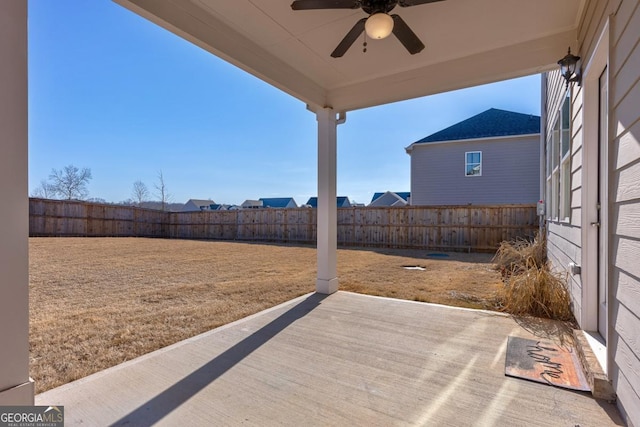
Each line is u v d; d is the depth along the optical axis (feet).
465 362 8.05
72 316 12.00
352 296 14.34
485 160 39.17
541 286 11.70
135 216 49.49
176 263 24.59
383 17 7.36
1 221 4.97
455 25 9.62
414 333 9.98
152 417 5.93
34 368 8.04
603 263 8.48
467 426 5.65
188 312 12.54
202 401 6.44
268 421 5.81
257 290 16.08
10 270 5.06
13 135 5.08
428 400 6.45
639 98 4.99
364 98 13.83
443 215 33.12
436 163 41.65
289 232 43.01
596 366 6.88
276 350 8.81
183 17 8.54
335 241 15.24
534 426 5.63
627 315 5.52
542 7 8.80
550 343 9.19
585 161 9.16
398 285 16.99
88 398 6.54
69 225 42.73
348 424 5.72
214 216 49.39
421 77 12.54
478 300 13.97
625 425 5.61
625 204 5.59
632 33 5.25
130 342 9.64
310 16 9.29
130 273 20.47
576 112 10.59
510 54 10.87
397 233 35.42
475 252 31.50
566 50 10.08
